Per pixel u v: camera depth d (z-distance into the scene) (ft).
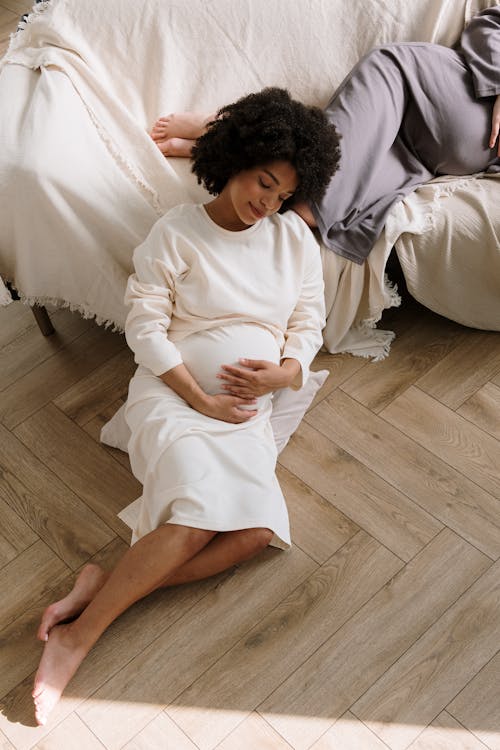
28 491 5.57
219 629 4.91
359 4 6.31
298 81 6.33
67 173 5.48
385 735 4.52
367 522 5.36
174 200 5.83
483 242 5.89
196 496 4.60
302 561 5.19
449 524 5.33
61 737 4.55
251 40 6.22
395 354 6.29
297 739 4.51
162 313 5.05
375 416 5.91
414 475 5.58
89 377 6.22
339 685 4.70
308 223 5.68
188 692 4.69
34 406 6.05
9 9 9.41
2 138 5.53
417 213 5.92
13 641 4.91
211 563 4.83
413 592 5.03
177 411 4.90
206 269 5.00
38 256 5.71
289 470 5.63
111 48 6.11
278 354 5.26
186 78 6.23
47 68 5.91
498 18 6.43
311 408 5.97
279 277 5.16
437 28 6.40
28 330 6.56
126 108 6.03
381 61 6.02
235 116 4.86
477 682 4.68
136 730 4.57
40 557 5.25
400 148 6.24
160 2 6.10
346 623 4.92
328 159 4.96
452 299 6.14
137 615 4.98
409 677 4.71
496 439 5.76
